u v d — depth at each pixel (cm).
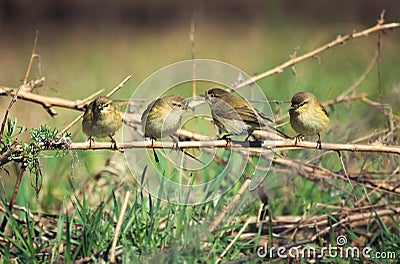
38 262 875
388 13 3195
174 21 3412
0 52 2780
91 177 1176
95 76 2183
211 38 2972
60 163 1190
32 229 945
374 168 1212
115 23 3388
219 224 973
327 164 1228
